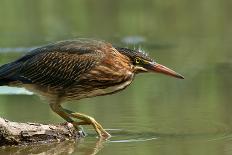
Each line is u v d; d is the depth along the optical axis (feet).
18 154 44.70
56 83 49.37
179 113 54.65
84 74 49.06
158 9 125.80
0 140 46.06
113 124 51.29
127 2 134.00
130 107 57.36
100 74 49.14
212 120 52.11
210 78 70.08
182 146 44.62
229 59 81.71
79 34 101.40
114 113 55.11
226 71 73.97
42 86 49.70
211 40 96.48
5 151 45.44
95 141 46.98
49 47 49.96
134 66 50.08
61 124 47.96
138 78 71.05
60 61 49.14
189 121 51.88
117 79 49.52
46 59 49.37
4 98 61.05
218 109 55.88
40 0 133.49
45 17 118.01
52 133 47.29
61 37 98.58
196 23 112.27
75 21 114.52
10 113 55.26
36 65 49.39
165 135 47.85
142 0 136.67
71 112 49.29
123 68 49.52
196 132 48.55
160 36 100.68
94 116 54.24
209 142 45.60
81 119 48.73
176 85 67.26
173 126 50.39
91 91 49.78
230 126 50.14
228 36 99.55
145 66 50.16
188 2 132.26
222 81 68.33
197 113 54.54
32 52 50.08
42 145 46.70
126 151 43.80
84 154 44.09
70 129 47.85
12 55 83.56
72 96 49.90
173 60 81.66
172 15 119.85
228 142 45.44
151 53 87.10
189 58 82.69
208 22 112.47
